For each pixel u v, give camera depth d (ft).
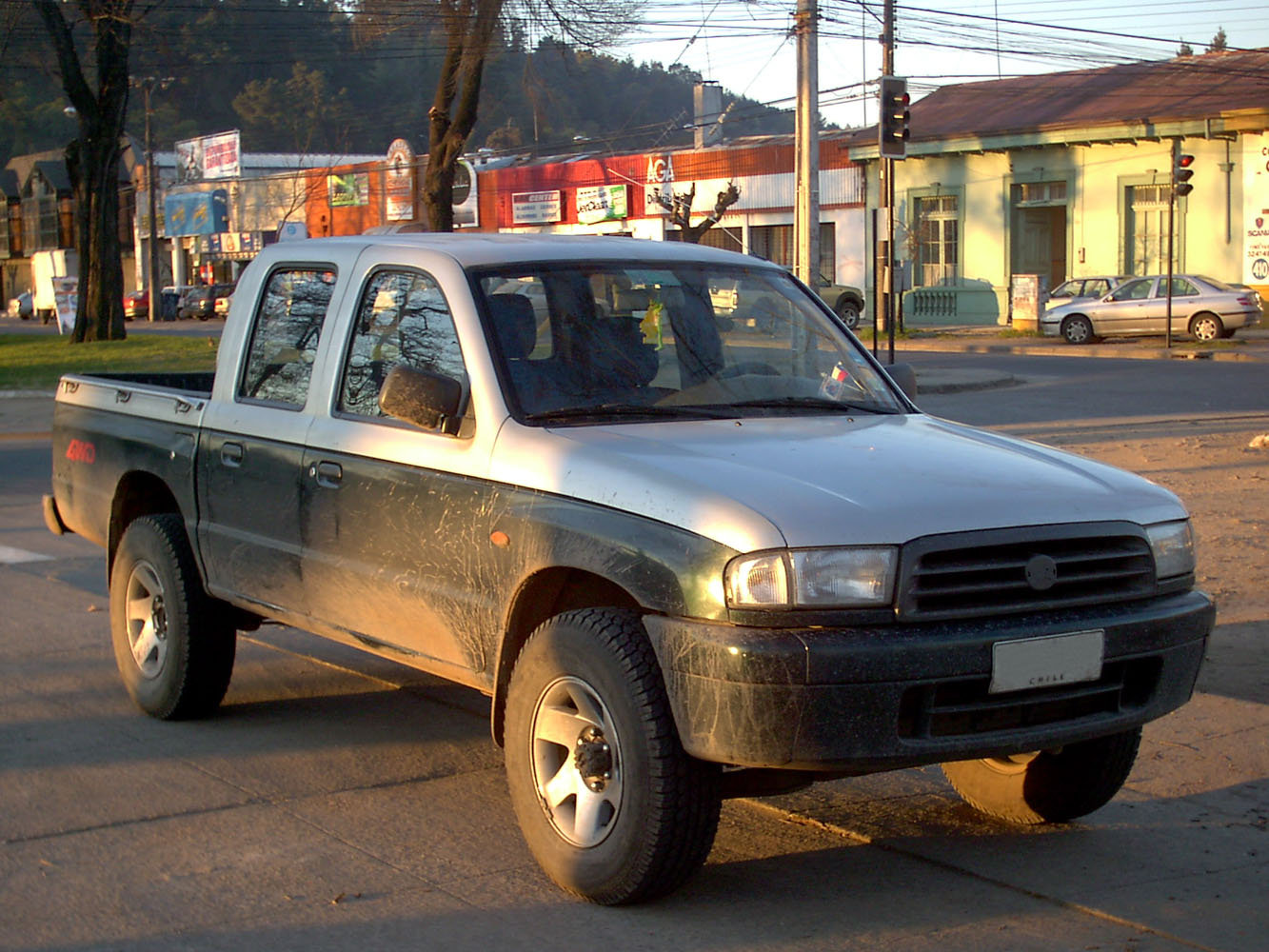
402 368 15.05
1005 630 12.64
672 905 13.74
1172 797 16.98
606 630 13.21
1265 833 15.78
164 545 19.77
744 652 12.12
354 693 21.85
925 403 66.64
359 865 14.80
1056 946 12.86
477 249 16.49
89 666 23.52
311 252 18.34
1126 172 122.93
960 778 16.60
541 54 101.35
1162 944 12.91
